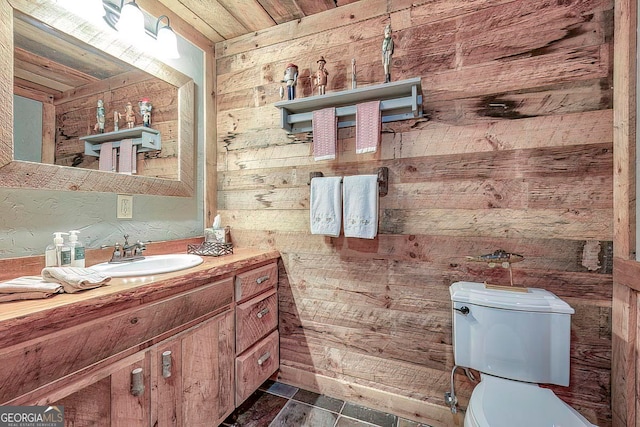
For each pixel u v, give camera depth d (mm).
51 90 1180
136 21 1357
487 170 1339
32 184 1116
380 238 1537
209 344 1249
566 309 1067
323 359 1669
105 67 1374
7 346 682
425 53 1446
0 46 1033
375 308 1555
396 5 1505
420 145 1455
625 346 1065
